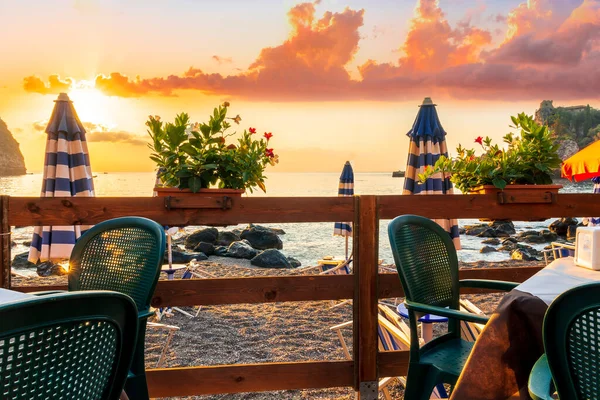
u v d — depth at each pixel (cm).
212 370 271
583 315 106
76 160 468
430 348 227
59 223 262
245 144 305
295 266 1195
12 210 258
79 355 94
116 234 213
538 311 161
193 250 1399
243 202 276
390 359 284
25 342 83
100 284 210
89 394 100
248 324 530
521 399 162
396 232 224
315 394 328
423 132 454
